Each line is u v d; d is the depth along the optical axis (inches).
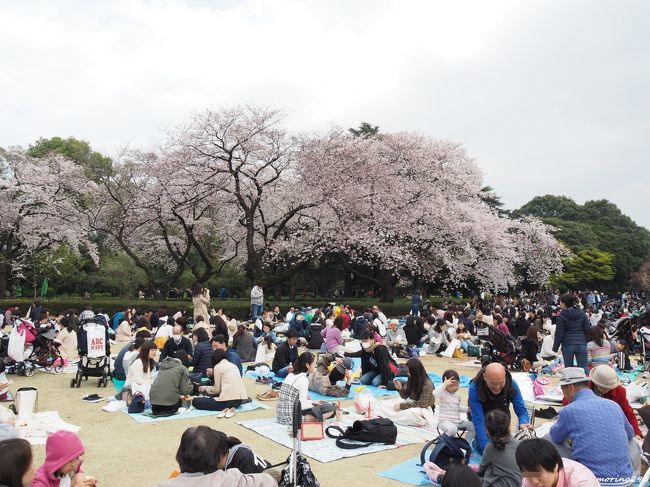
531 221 1585.9
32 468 135.0
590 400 176.2
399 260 1078.4
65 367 483.2
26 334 454.6
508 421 183.6
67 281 1464.1
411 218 1098.7
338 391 376.8
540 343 617.3
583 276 2133.4
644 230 2928.2
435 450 222.4
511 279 1384.1
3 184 1094.4
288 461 182.9
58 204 1162.0
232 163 1029.8
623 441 168.6
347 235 1022.4
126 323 695.1
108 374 420.5
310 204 1018.1
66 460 153.7
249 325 799.1
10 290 1427.2
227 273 1507.1
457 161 1302.9
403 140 1190.9
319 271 1523.1
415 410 302.5
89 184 1175.0
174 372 323.9
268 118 1057.5
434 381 445.1
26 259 1261.1
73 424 298.7
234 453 177.6
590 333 407.2
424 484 215.5
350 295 1457.9
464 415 298.0
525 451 139.3
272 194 1174.3
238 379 334.6
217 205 1152.2
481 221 1215.6
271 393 371.9
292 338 457.7
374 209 1061.1
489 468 184.9
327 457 246.8
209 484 140.9
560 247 1567.4
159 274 1531.7
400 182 1103.6
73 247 1183.6
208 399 331.3
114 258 1470.2
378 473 227.0
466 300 1496.1
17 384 413.4
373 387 402.3
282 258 1146.7
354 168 1010.1
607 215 2851.9
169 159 991.6
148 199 1046.4
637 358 584.4
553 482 137.4
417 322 645.3
